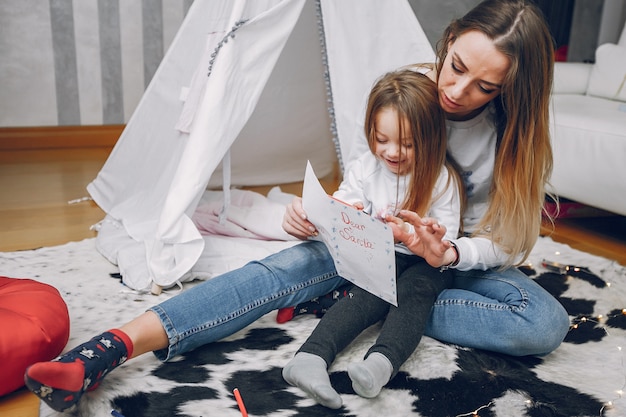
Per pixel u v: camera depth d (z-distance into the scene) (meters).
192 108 1.67
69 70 2.96
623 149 1.94
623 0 3.50
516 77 1.14
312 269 1.30
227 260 1.64
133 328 1.10
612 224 2.34
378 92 1.22
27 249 1.77
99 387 1.08
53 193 2.34
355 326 1.17
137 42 3.03
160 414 1.03
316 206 1.17
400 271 1.28
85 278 1.58
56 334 1.13
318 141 2.49
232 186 2.38
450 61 1.16
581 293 1.62
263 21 1.58
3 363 1.05
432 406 1.08
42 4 2.84
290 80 2.26
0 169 2.62
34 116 2.95
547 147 1.25
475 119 1.27
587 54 3.55
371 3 1.74
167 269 1.51
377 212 1.28
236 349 1.25
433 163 1.23
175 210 1.51
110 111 3.08
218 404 1.06
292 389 1.12
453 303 1.26
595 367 1.25
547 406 1.10
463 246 1.22
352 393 1.10
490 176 1.31
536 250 1.93
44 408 1.03
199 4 1.81
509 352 1.25
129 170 2.00
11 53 2.84
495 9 1.13
